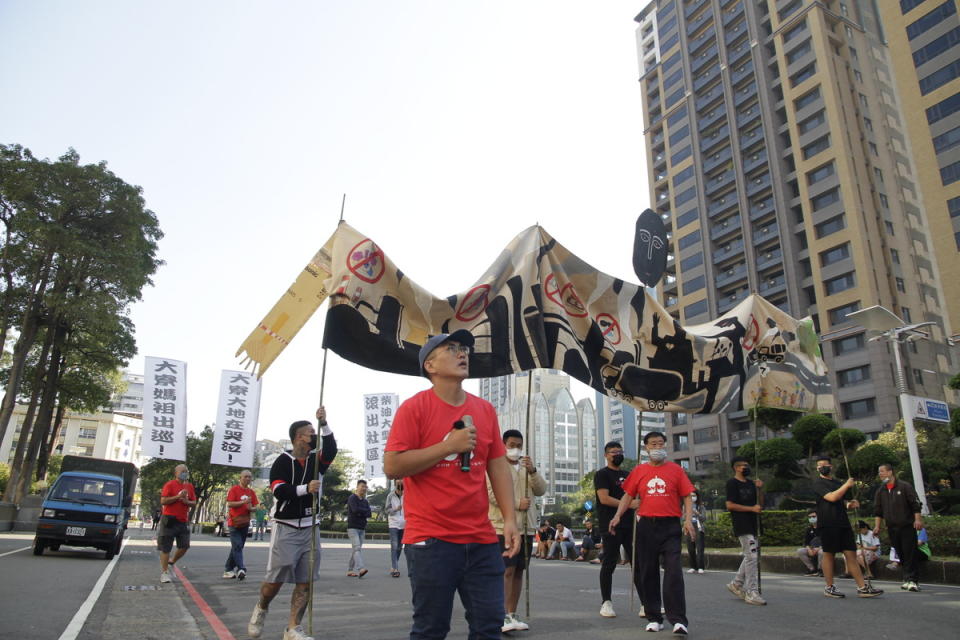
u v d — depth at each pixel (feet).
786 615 22.41
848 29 195.00
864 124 182.09
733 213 205.46
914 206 182.70
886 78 196.34
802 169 184.03
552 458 419.95
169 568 34.19
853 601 26.30
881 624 20.54
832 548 28.04
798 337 29.66
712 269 205.77
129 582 30.09
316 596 27.07
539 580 35.99
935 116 154.10
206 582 31.27
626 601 26.21
